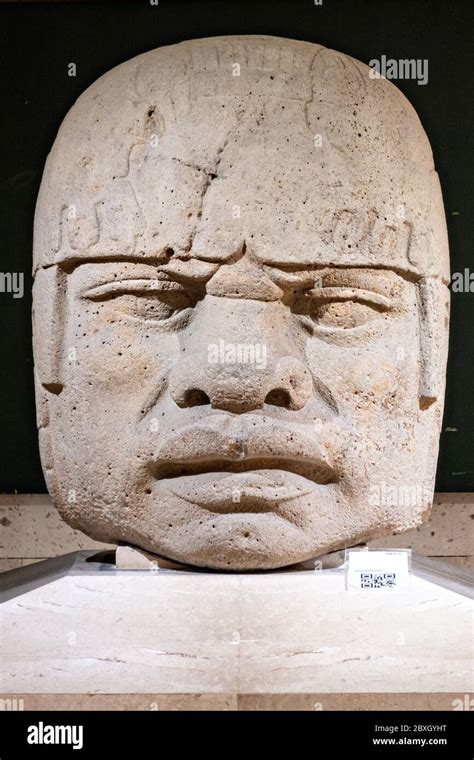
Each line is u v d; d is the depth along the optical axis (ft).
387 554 8.89
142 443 9.21
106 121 9.60
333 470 9.23
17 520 12.94
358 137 9.47
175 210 9.15
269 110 9.30
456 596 8.93
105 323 9.39
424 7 12.17
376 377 9.36
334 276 9.21
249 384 8.84
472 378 12.78
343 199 9.24
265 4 12.22
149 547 9.45
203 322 9.09
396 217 9.48
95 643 8.50
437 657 8.34
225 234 9.05
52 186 9.84
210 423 8.89
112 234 9.28
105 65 12.35
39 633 8.63
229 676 8.12
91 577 9.11
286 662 8.22
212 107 9.30
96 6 12.32
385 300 9.43
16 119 12.52
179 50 9.82
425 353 9.66
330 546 9.34
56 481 9.91
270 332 9.01
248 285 9.02
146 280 9.24
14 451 12.99
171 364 9.27
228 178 9.14
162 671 8.21
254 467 9.07
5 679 8.20
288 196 9.14
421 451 9.74
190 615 8.59
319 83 9.53
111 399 9.37
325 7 12.19
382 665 8.25
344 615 8.61
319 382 9.27
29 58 12.42
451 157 12.41
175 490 9.16
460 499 12.80
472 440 12.83
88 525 9.72
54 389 9.75
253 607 8.61
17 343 12.90
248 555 8.98
